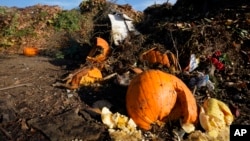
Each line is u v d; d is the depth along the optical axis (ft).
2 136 2.46
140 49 4.08
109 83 3.32
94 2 7.38
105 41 4.31
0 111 2.76
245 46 3.85
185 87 2.64
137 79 2.63
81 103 2.96
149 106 2.48
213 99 2.71
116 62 3.86
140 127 2.53
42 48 5.99
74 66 4.38
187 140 2.44
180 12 5.66
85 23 6.80
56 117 2.69
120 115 2.56
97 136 2.44
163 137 2.47
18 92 3.22
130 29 4.77
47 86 3.39
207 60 3.64
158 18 5.72
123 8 6.64
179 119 2.56
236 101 3.05
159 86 2.53
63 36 6.44
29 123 2.60
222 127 2.54
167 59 3.68
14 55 5.47
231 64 3.65
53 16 6.87
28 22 6.68
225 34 3.92
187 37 3.97
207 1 5.30
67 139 2.41
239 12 4.37
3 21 6.35
